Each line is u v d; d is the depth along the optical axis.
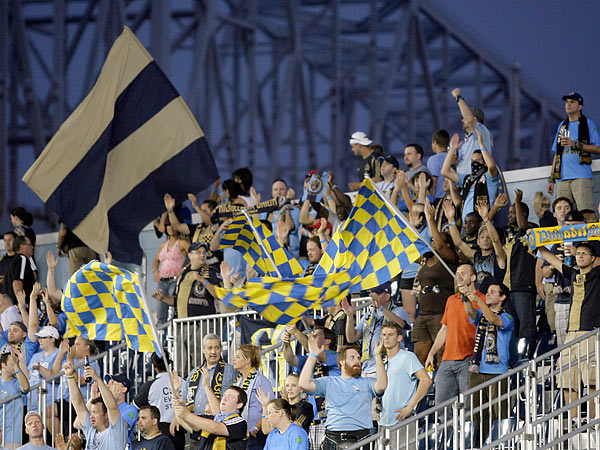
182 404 29.30
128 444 33.97
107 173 33.25
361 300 38.44
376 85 98.44
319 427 32.97
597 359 28.19
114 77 33.44
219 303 40.88
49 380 36.97
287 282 28.55
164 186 33.97
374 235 29.42
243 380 31.83
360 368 30.30
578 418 28.77
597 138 37.78
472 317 32.16
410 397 30.17
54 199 31.92
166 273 44.34
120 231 33.31
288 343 32.69
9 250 47.97
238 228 33.66
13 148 74.75
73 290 30.77
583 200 37.47
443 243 34.62
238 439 29.42
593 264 31.08
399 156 103.50
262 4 89.06
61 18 75.75
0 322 45.16
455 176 38.97
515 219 35.56
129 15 76.12
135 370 39.84
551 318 36.62
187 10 78.31
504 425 31.55
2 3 75.25
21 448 33.69
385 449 27.16
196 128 34.19
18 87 75.50
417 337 35.16
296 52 90.25
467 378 31.98
